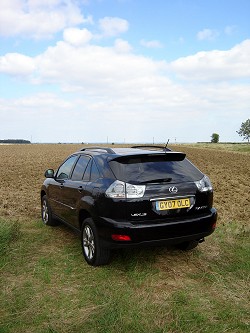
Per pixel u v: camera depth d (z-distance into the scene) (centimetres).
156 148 582
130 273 446
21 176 1794
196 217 461
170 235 438
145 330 321
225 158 3691
